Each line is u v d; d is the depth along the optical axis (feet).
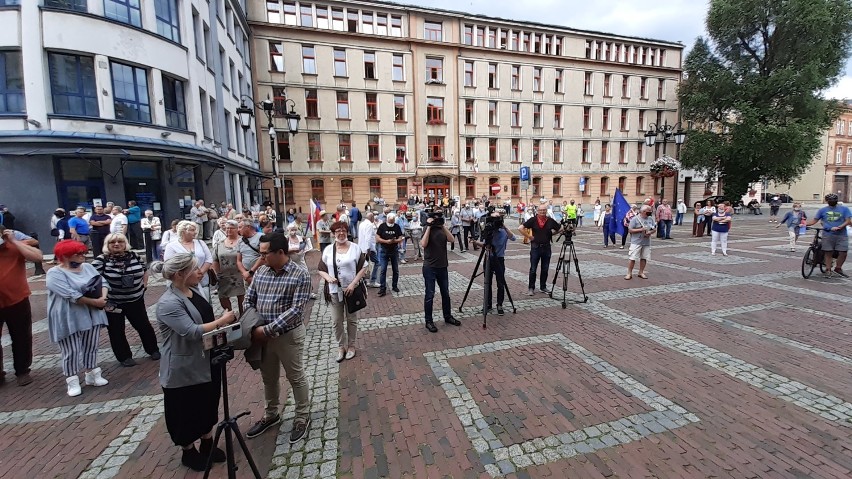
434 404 12.58
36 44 40.57
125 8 46.29
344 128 100.01
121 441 11.19
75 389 13.82
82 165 44.78
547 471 9.46
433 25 105.81
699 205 58.08
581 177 121.60
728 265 34.35
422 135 105.70
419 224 43.29
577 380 13.85
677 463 9.61
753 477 9.09
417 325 20.22
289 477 9.50
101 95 43.93
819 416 11.40
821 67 87.76
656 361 15.20
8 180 40.75
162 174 50.70
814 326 18.69
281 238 10.71
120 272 15.80
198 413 9.59
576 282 28.94
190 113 55.31
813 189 156.66
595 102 123.54
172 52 51.44
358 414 12.14
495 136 113.19
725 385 13.26
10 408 13.12
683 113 108.88
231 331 8.39
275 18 93.25
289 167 97.04
